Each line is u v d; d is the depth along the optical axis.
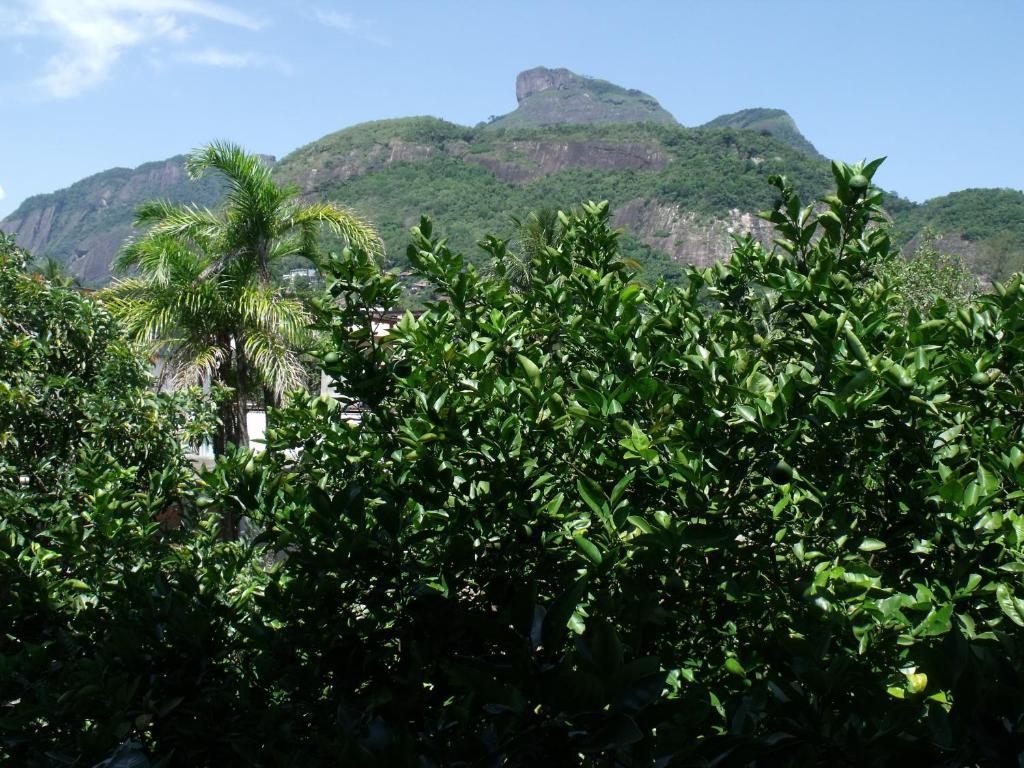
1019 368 2.57
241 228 13.60
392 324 3.05
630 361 2.57
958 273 18.52
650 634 1.85
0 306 6.58
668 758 1.26
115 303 12.77
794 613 2.03
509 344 2.94
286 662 2.11
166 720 1.89
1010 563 1.94
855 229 2.90
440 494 2.35
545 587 2.19
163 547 3.59
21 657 2.20
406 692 1.91
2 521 4.72
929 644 1.83
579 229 3.46
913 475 2.26
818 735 1.29
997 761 1.18
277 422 3.09
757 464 2.16
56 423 6.40
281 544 2.42
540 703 1.34
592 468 2.57
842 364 2.20
